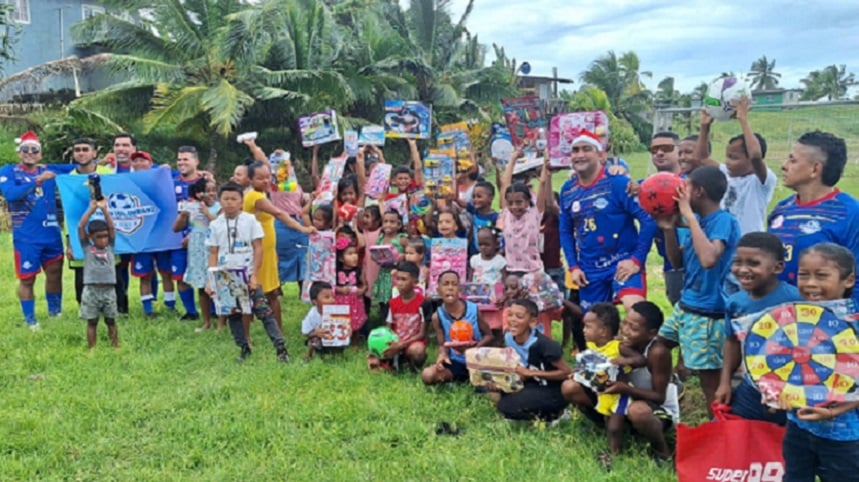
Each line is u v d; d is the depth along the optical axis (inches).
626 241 210.4
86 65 830.5
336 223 299.9
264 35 869.2
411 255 256.5
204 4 864.3
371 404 202.7
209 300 295.1
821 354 119.4
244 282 244.8
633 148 1675.7
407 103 322.7
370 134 338.0
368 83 994.7
